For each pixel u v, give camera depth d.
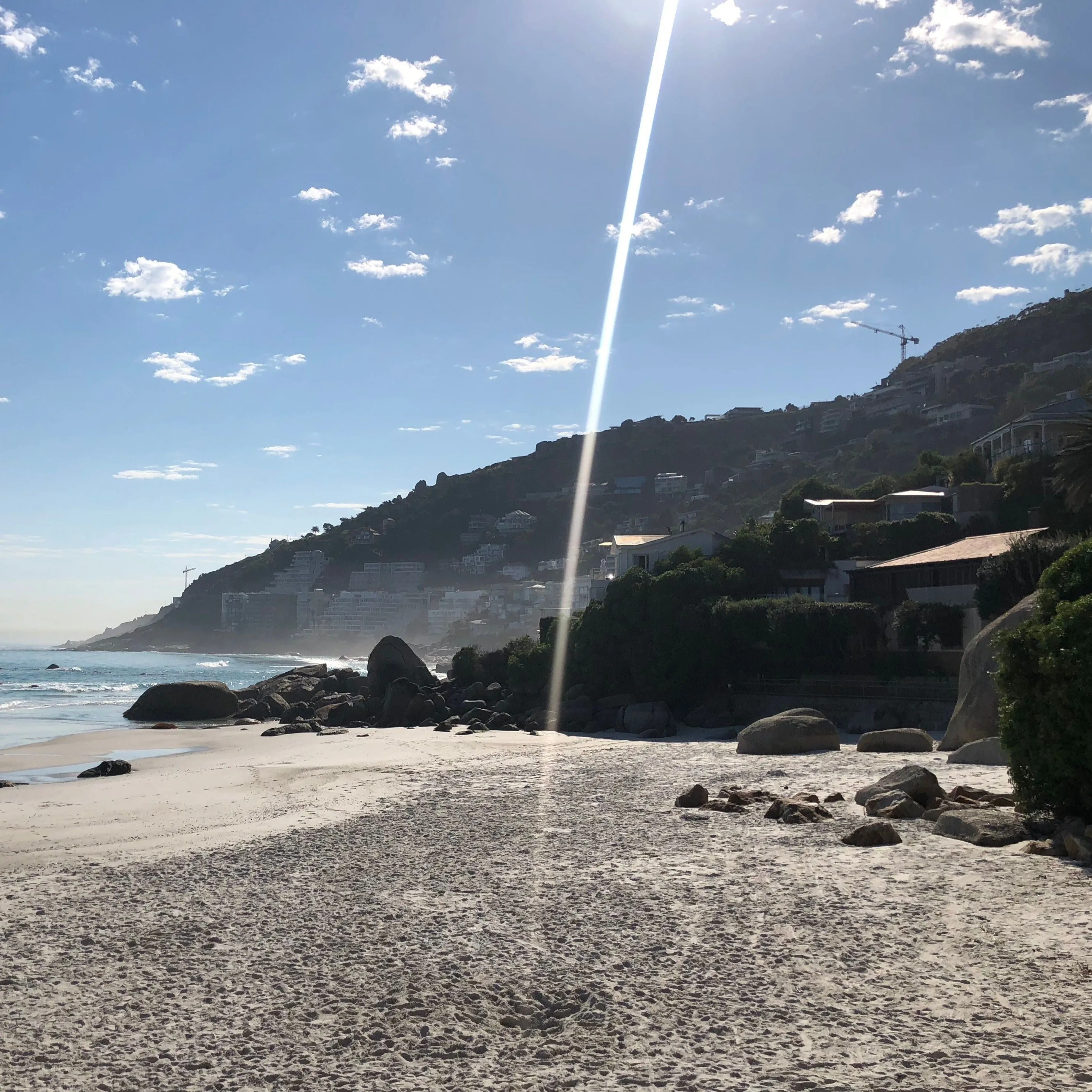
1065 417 81.50
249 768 37.75
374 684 86.44
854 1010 8.76
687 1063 7.79
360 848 18.05
